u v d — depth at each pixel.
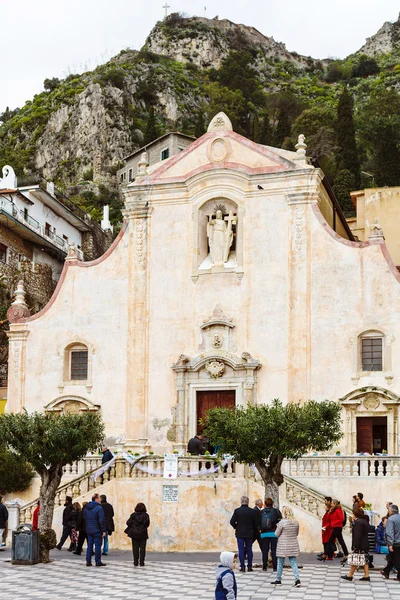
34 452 31.81
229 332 43.22
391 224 54.47
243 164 44.38
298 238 42.97
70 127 144.38
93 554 32.94
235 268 43.59
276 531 25.48
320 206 44.88
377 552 32.66
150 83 154.25
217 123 45.25
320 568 28.97
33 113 151.88
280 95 153.25
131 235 45.66
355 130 105.06
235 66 166.12
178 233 44.94
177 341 44.00
